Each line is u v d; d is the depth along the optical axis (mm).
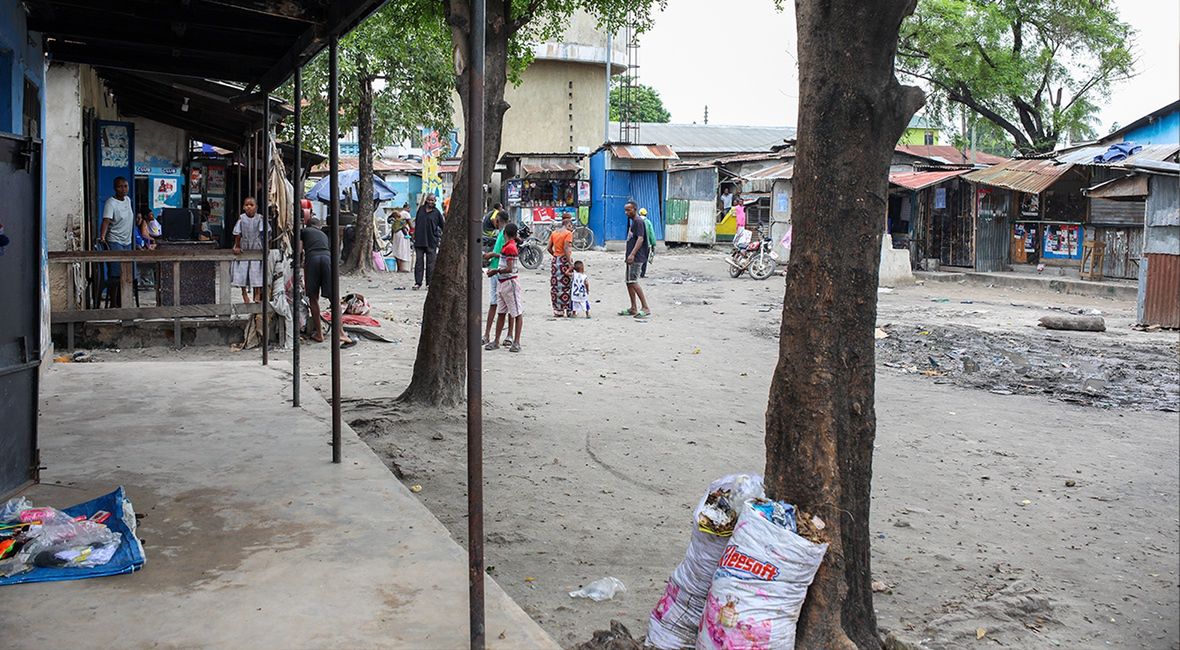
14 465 5238
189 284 12336
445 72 24938
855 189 3957
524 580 5230
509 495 6691
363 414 8430
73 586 4016
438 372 8812
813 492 3971
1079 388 11484
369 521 4945
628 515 6406
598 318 17000
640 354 13234
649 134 53188
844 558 3953
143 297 17453
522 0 10672
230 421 7141
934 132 48281
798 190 4043
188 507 5105
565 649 4285
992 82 31406
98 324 12055
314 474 5793
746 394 10742
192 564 4305
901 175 29688
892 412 10047
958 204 27344
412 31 11578
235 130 17359
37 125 9039
